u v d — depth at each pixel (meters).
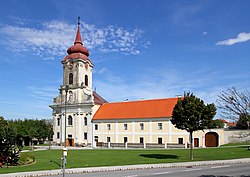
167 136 64.75
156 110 68.75
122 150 55.19
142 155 42.94
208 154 42.09
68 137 78.75
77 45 81.31
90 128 75.94
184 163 32.06
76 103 78.12
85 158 39.38
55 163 33.75
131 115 70.88
